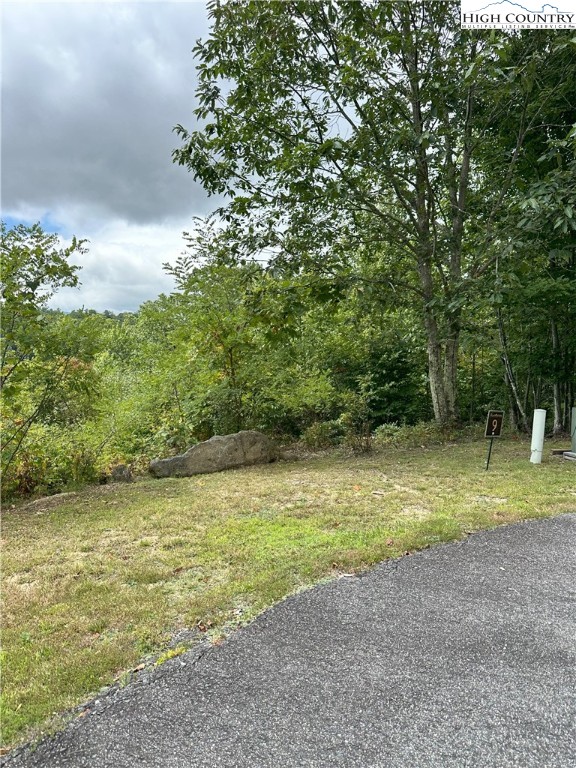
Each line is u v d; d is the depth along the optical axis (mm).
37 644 2658
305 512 4949
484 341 9023
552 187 7016
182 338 8977
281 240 8844
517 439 9164
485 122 8734
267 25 7840
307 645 2574
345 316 11719
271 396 9086
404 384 11977
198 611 2939
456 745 1898
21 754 1919
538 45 7695
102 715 2113
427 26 8070
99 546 4211
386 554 3674
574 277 8930
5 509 5770
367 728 1998
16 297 5848
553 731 1956
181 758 1879
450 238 8875
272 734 1982
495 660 2418
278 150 9062
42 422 6605
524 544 3877
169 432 8945
